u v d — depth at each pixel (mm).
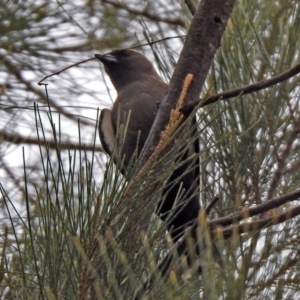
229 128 5480
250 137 5441
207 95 3795
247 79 5562
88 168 3572
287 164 5703
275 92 5547
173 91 4707
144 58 8398
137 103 7590
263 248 3350
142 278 3738
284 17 5793
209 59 4840
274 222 3404
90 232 3529
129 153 7352
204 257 2939
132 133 7387
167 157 3686
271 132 5523
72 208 3664
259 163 5488
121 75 8312
